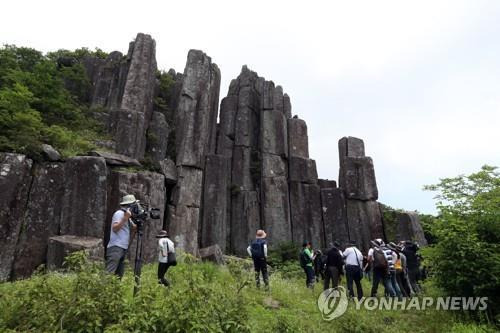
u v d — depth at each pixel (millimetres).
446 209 10812
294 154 30453
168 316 4906
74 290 5102
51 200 15203
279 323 6820
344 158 30438
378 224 27922
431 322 9344
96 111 23078
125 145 21031
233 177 29031
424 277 14984
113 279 5441
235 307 5688
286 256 24516
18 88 16891
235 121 31375
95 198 15766
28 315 4984
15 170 14430
